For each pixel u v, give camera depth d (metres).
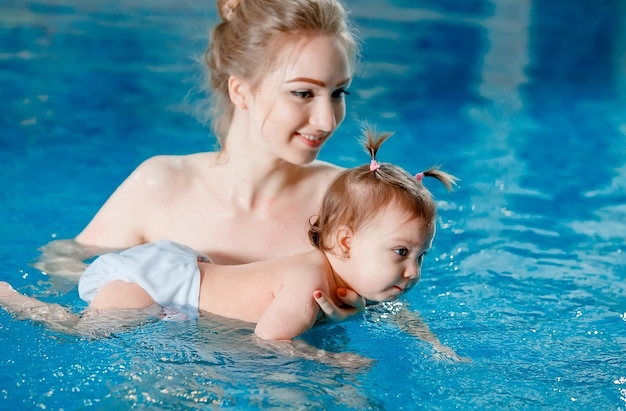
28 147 5.02
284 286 2.95
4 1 8.34
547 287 3.47
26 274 3.38
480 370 2.74
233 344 2.81
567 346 2.94
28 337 2.80
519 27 8.72
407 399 2.54
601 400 2.56
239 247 3.43
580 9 9.50
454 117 6.04
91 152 4.99
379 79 6.89
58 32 7.50
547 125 5.93
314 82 3.03
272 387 2.55
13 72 6.39
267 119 3.12
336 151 5.14
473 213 4.31
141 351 2.73
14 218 4.00
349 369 2.70
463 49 7.88
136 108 5.80
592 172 5.00
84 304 3.14
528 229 4.12
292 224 3.48
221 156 3.51
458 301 3.32
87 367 2.62
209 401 2.46
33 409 2.39
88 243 3.58
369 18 8.77
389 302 3.26
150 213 3.50
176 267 3.09
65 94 6.00
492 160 5.16
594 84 6.99
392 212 2.97
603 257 3.80
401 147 5.33
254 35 3.12
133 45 7.27
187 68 6.69
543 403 2.54
